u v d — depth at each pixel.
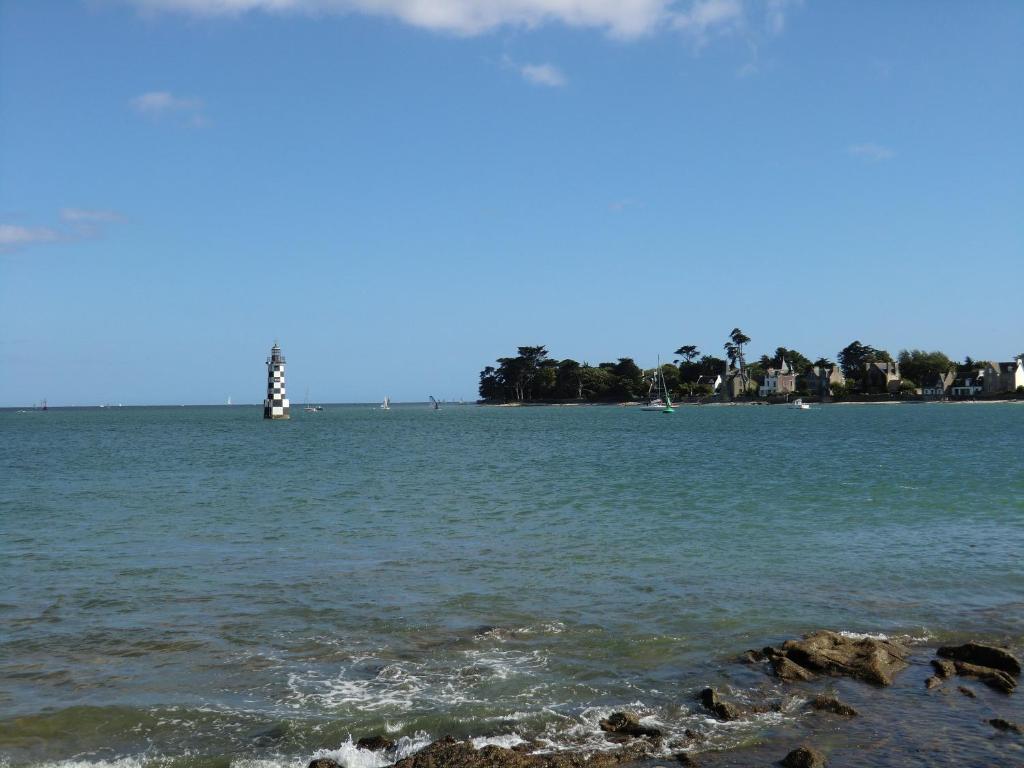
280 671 13.82
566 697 12.71
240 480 44.78
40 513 31.53
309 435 107.69
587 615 16.83
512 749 10.90
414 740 11.25
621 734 11.45
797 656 14.02
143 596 18.52
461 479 44.34
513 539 25.20
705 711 12.16
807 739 11.23
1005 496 34.09
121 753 10.97
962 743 11.02
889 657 14.12
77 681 13.41
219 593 18.75
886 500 33.19
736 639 15.37
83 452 72.19
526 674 13.64
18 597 18.45
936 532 25.81
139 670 13.88
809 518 28.80
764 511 30.59
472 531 26.75
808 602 17.70
